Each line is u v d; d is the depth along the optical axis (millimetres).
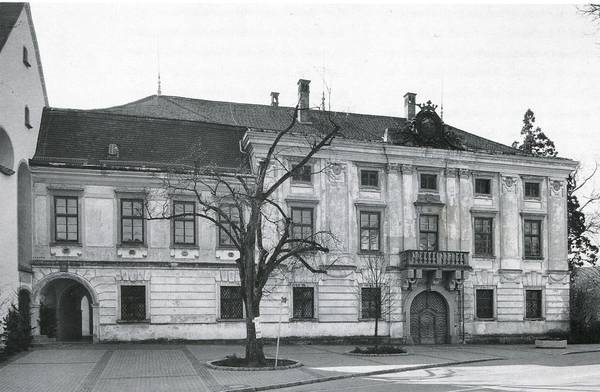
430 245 40156
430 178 40688
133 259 34094
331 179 38125
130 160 34969
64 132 35000
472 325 40344
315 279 37094
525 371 23734
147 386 19625
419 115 40719
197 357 27406
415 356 29984
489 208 41625
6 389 19047
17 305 29672
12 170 29188
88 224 33594
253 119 42500
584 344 41531
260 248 25891
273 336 35938
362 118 45406
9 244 28797
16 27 30219
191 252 35156
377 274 36031
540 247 43031
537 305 42688
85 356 27312
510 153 42438
